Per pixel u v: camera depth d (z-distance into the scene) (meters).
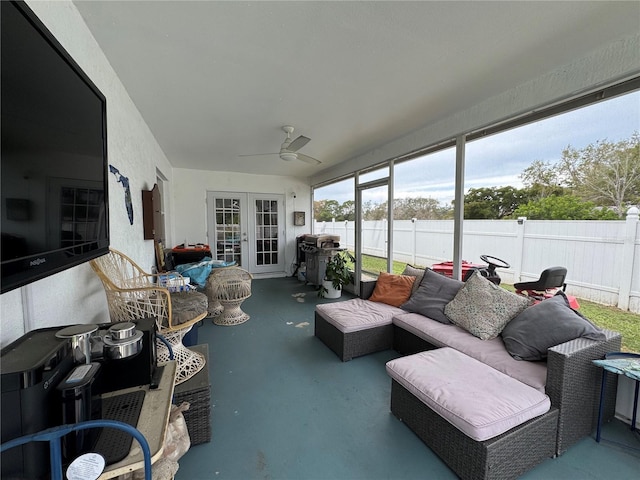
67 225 0.96
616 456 1.52
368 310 2.92
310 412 1.91
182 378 1.68
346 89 2.31
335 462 1.51
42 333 0.85
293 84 2.21
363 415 1.88
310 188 6.93
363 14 1.45
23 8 0.72
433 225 3.47
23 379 0.62
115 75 2.02
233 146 4.04
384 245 4.30
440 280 2.80
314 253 5.47
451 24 1.54
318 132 3.42
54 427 0.63
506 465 1.31
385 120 3.03
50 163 0.86
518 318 2.03
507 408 1.37
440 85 2.25
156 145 3.76
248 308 4.25
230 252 6.25
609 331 1.75
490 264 2.71
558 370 1.48
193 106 2.62
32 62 0.77
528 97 2.20
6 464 0.62
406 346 2.63
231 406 1.97
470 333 2.21
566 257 2.21
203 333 3.30
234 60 1.88
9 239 0.65
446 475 1.43
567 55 1.85
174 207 5.66
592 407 1.63
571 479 1.39
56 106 0.89
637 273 1.83
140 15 1.45
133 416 0.89
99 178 1.24
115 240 1.98
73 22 1.37
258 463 1.50
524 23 1.53
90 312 1.60
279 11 1.43
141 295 1.77
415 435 1.69
